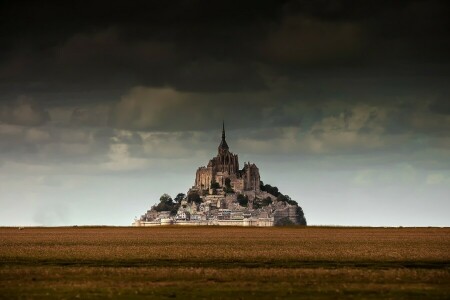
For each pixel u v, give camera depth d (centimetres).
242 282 8694
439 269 10288
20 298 7462
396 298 7450
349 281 8806
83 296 7600
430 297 7519
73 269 10175
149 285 8425
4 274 9544
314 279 9000
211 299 7412
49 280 8912
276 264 11281
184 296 7612
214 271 9881
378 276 9288
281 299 7394
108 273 9681
